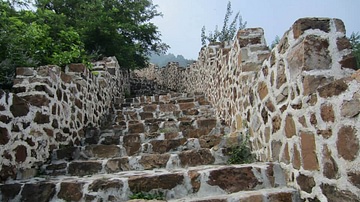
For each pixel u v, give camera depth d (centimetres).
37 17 547
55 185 216
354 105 138
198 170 221
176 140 313
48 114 287
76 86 365
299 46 189
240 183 212
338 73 181
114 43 774
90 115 415
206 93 558
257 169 217
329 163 157
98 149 305
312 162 173
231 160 272
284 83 211
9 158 228
